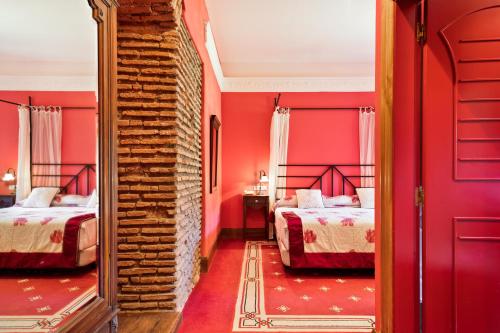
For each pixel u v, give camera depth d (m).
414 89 1.87
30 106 1.21
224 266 4.18
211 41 4.55
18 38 1.13
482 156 1.79
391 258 1.87
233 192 6.08
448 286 1.80
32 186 1.19
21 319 1.07
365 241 3.75
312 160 6.05
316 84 6.06
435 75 1.80
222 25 4.58
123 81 2.48
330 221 3.81
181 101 2.67
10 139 1.15
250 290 3.32
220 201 5.88
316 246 3.75
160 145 2.49
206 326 2.54
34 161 1.21
